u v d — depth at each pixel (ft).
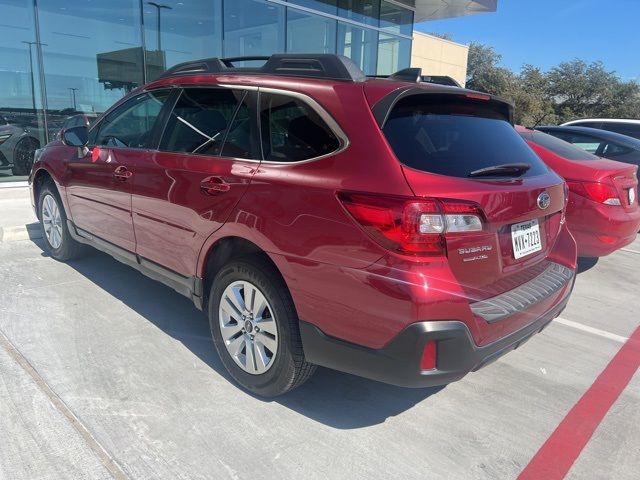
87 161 13.61
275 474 7.59
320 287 7.97
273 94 9.26
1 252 17.56
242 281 9.29
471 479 7.75
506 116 10.66
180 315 12.91
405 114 8.33
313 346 8.29
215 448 8.08
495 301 8.16
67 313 12.73
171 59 35.73
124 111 13.15
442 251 7.25
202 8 36.09
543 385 10.66
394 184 7.34
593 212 16.26
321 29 42.78
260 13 38.81
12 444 7.88
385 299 7.29
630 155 23.11
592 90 149.48
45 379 9.71
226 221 9.27
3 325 11.91
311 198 8.05
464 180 7.78
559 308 9.77
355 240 7.53
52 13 29.55
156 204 11.05
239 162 9.39
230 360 9.75
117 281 15.06
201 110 10.69
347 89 8.43
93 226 13.92
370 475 7.70
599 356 12.11
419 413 9.41
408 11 50.98
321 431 8.69
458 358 7.41
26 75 28.76
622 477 7.98
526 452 8.46
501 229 8.21
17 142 28.60
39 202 16.87
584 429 9.16
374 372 7.72
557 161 17.10
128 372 10.13
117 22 32.55
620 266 20.15
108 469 7.48
